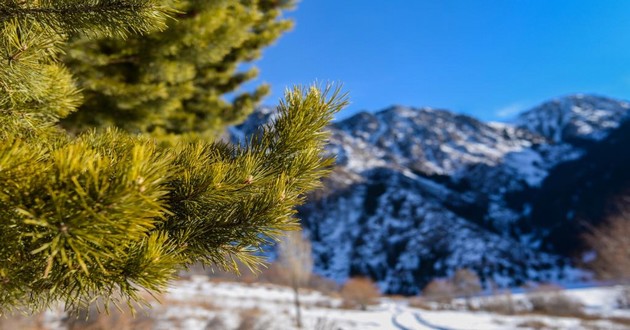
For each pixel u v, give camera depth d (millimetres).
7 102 1279
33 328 7695
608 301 35875
